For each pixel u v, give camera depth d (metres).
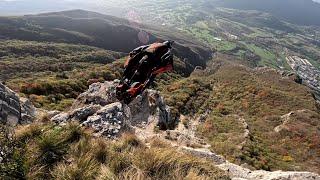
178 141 24.19
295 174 11.16
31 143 7.45
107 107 15.61
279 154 39.09
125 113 17.03
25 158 6.39
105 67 80.12
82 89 52.97
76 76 70.62
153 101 32.81
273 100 70.75
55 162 6.98
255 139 44.81
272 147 41.44
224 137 42.66
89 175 6.43
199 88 78.38
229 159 26.89
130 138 10.38
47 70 116.31
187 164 8.07
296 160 37.97
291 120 54.78
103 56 159.00
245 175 12.02
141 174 6.77
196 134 45.28
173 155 8.07
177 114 52.34
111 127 13.81
